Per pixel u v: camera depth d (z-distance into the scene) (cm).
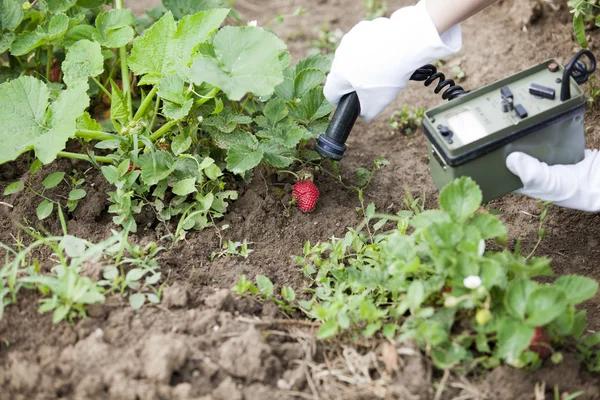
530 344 102
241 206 125
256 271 118
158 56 123
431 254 104
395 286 107
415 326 104
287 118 126
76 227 121
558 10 146
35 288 109
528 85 109
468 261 103
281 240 123
